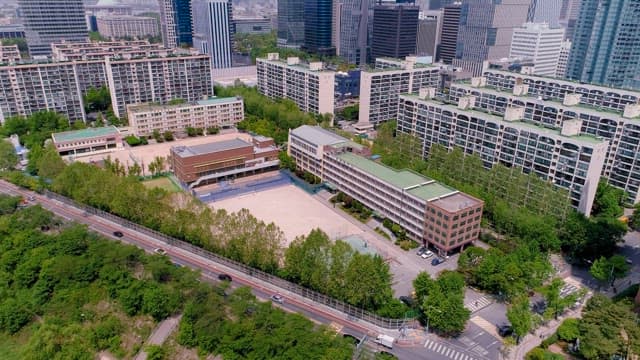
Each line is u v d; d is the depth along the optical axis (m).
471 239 189.12
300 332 131.12
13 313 151.12
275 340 129.38
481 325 148.62
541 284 161.38
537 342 140.88
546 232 183.00
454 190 198.12
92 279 163.88
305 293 158.62
